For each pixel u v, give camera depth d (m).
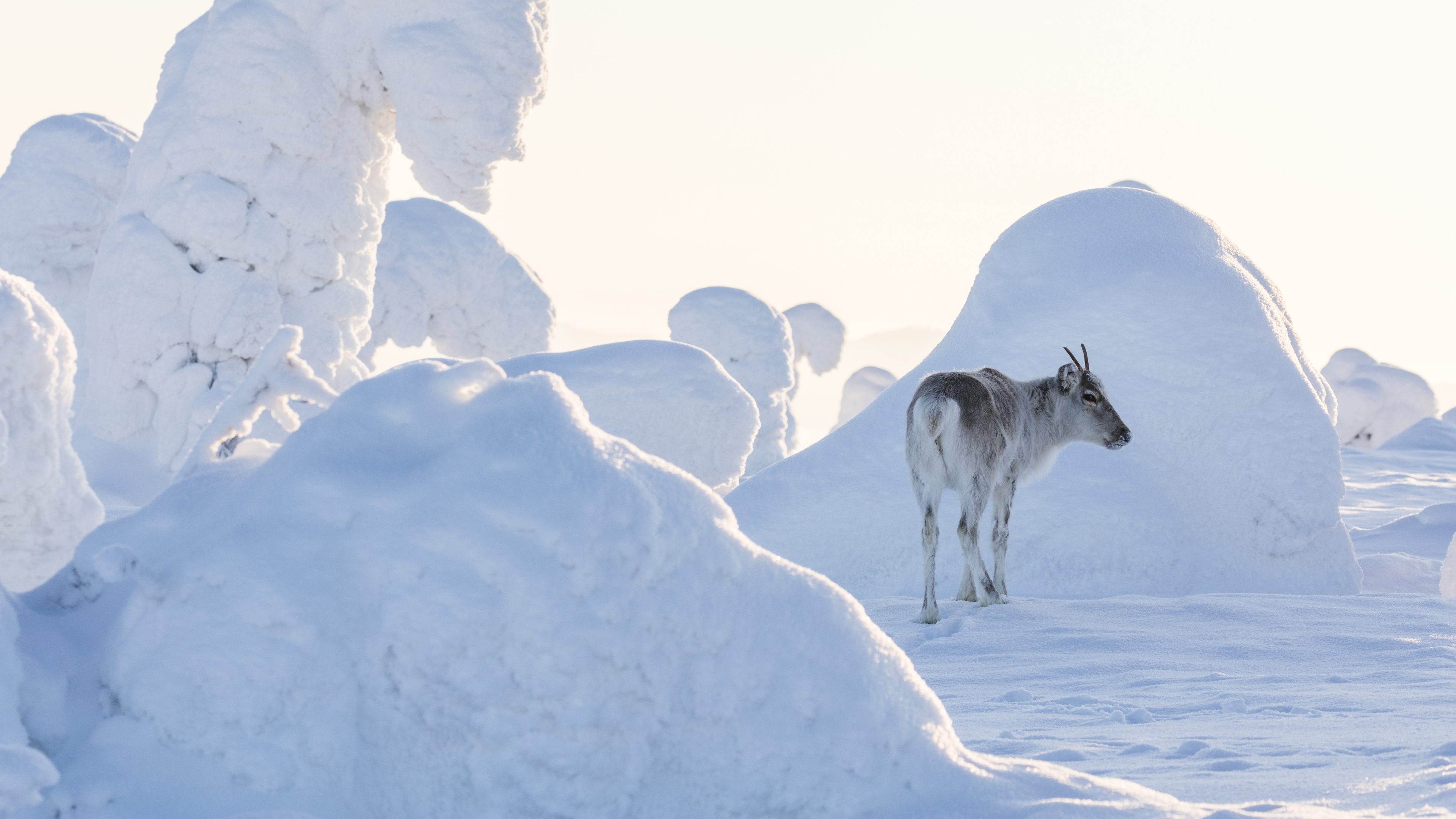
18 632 9.07
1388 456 130.50
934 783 8.89
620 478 8.73
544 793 8.34
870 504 36.12
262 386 11.53
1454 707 15.89
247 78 61.81
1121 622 25.39
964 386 28.38
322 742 8.58
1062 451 35.59
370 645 8.64
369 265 67.75
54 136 75.25
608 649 8.47
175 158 61.91
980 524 34.88
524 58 63.16
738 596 8.88
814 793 8.70
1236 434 34.88
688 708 8.62
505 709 8.41
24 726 8.41
